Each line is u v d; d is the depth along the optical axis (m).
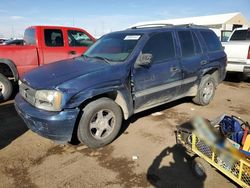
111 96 3.81
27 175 3.02
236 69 7.98
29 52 5.95
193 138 3.02
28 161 3.32
